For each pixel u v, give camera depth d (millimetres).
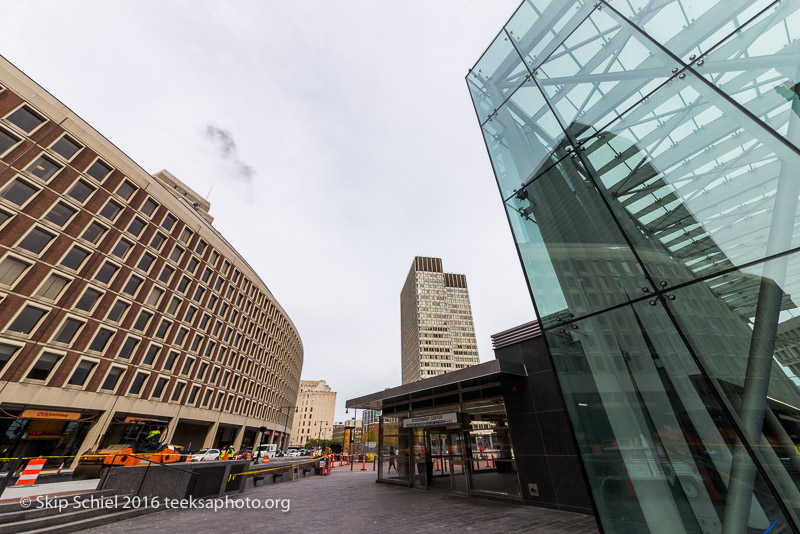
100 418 26266
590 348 4219
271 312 55438
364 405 16109
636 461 3492
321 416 125375
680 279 3523
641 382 3633
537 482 8844
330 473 22141
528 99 6172
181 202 38656
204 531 6582
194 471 10078
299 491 12539
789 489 2494
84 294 26969
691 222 3553
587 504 7727
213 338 39812
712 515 2873
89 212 28016
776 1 3336
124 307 29984
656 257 3785
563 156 5219
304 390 131375
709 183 3482
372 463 34875
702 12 3920
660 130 4039
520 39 6676
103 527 6871
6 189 23547
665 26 4234
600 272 4328
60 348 24609
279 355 59094
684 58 3977
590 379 4133
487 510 8359
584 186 4781
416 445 13664
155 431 30484
